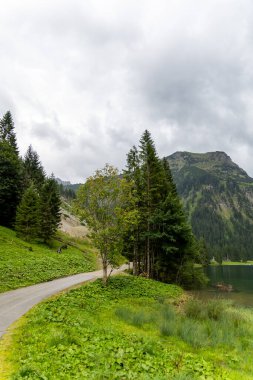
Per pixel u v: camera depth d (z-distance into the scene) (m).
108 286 27.55
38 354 10.21
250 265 167.62
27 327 13.57
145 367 10.05
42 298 20.75
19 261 35.75
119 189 27.98
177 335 15.51
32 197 60.00
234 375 10.80
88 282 29.45
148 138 42.56
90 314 17.48
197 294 36.78
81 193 27.97
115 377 9.08
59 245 64.56
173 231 39.59
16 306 18.17
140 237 40.97
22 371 8.60
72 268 41.16
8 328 13.48
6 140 78.06
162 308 21.41
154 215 39.66
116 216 27.91
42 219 61.97
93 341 12.15
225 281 62.62
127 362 10.35
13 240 52.47
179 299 29.02
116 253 27.89
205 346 14.35
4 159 66.25
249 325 18.58
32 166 90.19
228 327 17.36
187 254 43.62
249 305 31.36
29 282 27.91
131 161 41.34
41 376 8.43
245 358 13.11
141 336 14.02
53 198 69.50
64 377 8.66
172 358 11.65
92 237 27.66
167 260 41.25
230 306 24.72
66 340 11.65
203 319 18.98
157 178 41.59
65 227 91.75
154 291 29.61
